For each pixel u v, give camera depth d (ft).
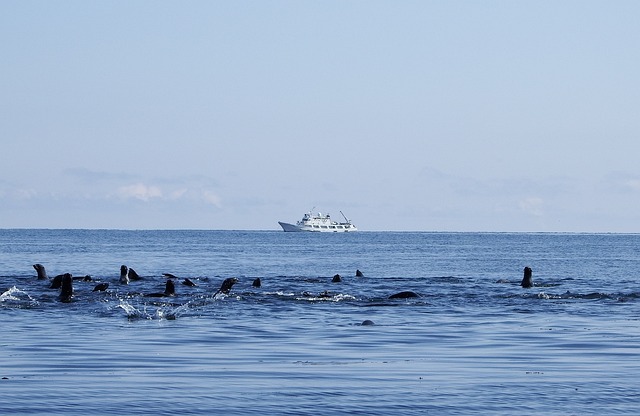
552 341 138.62
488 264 490.08
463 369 108.68
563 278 343.87
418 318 175.63
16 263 463.42
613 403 86.38
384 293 242.78
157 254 627.05
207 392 90.68
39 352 122.72
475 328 157.89
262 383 96.89
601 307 200.85
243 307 195.11
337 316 178.70
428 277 335.26
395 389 93.50
